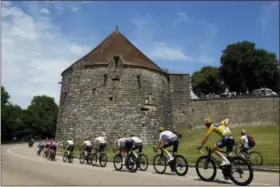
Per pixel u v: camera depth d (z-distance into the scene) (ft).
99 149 63.05
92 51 146.51
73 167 55.57
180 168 42.34
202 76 242.17
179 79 169.78
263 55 214.90
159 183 34.24
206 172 37.32
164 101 151.12
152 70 145.07
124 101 135.13
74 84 140.46
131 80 137.69
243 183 33.55
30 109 302.66
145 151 97.66
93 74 137.69
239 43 220.02
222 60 223.71
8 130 277.44
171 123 159.63
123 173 44.75
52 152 82.94
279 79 219.61
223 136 35.88
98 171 47.70
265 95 162.30
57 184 33.09
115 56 138.31
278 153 78.07
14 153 110.63
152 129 139.74
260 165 58.85
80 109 136.46
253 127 155.12
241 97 163.53
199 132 155.53
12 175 40.88
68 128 137.59
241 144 57.62
